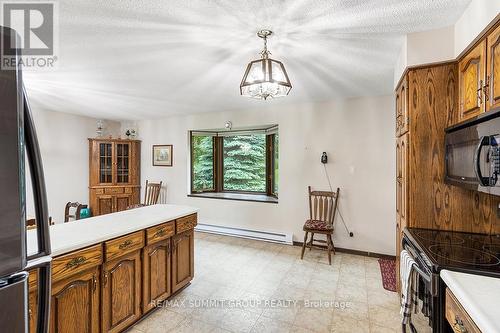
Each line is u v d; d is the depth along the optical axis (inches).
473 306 36.0
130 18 61.0
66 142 181.9
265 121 163.6
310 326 79.0
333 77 105.0
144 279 80.7
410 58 69.9
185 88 119.8
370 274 114.9
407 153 73.4
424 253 54.9
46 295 29.2
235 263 127.5
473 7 55.5
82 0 53.7
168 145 199.8
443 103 69.6
